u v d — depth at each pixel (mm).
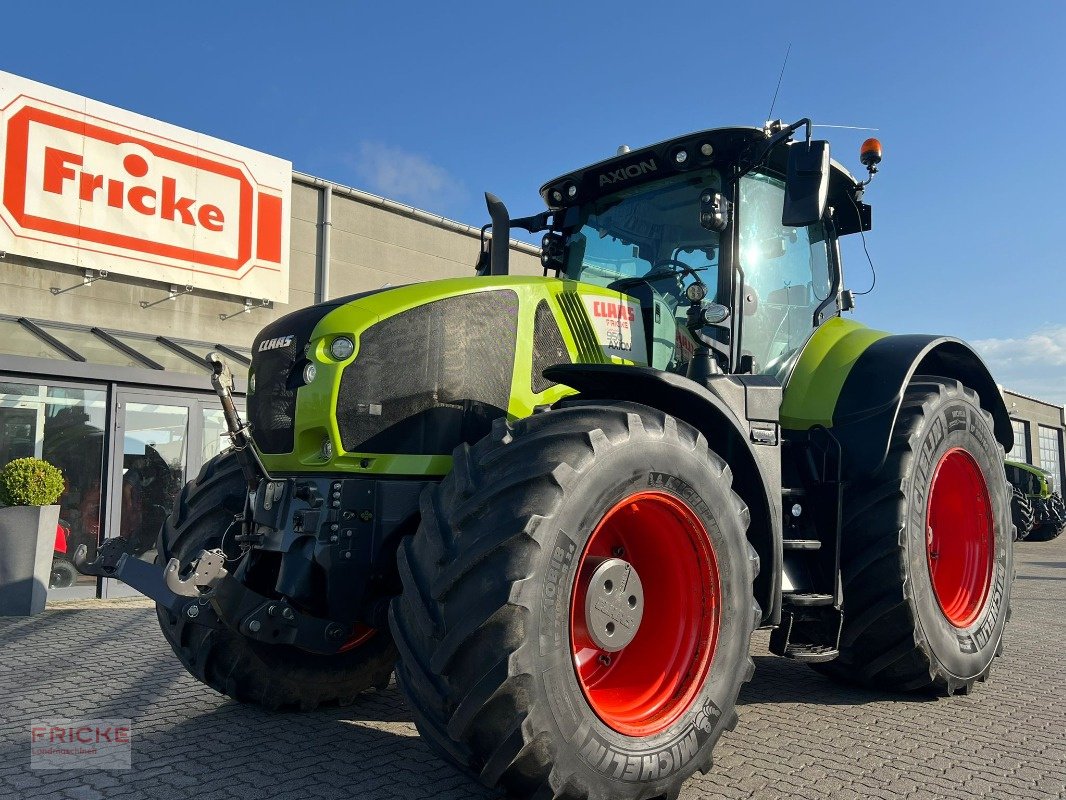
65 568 8094
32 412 8195
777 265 4109
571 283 3445
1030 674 4531
